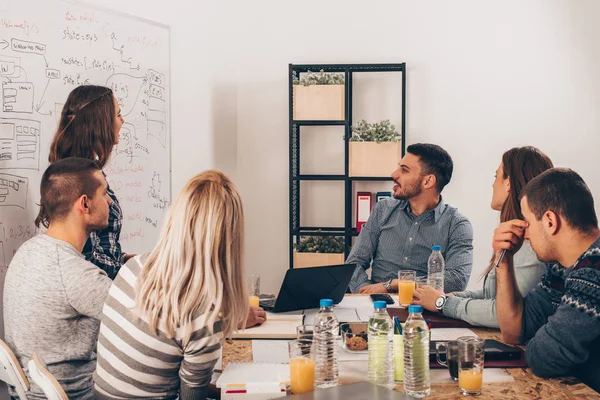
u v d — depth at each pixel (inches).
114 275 113.0
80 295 82.2
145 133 147.1
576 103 179.5
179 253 65.4
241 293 69.5
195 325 65.5
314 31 185.2
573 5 177.8
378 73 184.5
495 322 89.5
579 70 178.9
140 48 144.4
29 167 114.9
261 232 190.7
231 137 186.5
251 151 189.5
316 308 104.0
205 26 171.6
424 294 99.7
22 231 113.1
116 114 120.7
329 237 179.8
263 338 88.1
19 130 112.9
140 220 146.4
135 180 144.3
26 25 114.1
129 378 66.8
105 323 68.8
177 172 160.7
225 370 73.2
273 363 76.0
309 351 68.8
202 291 65.5
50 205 86.7
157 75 150.5
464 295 102.7
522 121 181.2
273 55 186.5
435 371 75.1
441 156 134.7
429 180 134.7
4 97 110.0
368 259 143.2
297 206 186.7
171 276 65.7
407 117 184.2
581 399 65.5
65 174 86.5
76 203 86.4
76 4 125.4
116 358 67.2
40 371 64.9
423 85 183.2
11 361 71.5
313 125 187.3
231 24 185.8
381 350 71.0
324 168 188.5
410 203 139.9
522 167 93.9
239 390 66.3
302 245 179.3
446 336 87.6
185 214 66.1
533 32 179.8
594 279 69.8
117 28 137.0
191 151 166.4
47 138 119.0
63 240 86.2
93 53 130.3
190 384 67.0
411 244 137.3
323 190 188.9
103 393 68.4
